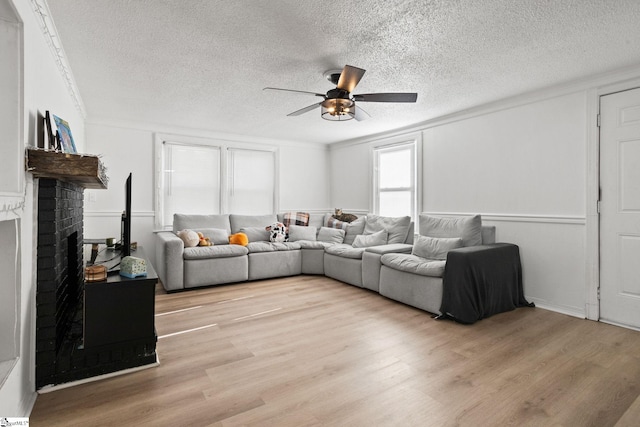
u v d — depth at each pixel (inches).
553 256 125.9
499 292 121.6
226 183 208.8
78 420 59.7
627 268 108.7
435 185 171.2
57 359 71.0
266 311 123.3
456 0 71.2
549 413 62.4
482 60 101.2
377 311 123.8
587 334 101.7
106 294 76.7
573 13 76.4
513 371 78.2
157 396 67.6
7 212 52.9
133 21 80.4
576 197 119.8
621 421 60.2
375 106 148.5
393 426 58.6
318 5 73.5
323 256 186.7
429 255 137.3
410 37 87.3
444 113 159.9
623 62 102.9
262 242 186.5
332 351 89.2
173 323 110.4
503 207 141.6
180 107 151.6
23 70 58.7
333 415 61.6
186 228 179.5
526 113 133.6
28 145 62.1
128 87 125.2
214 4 73.3
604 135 113.0
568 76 114.0
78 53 97.1
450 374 76.9
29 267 65.4
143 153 181.6
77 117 137.5
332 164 247.4
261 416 61.1
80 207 115.4
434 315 118.7
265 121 177.3
